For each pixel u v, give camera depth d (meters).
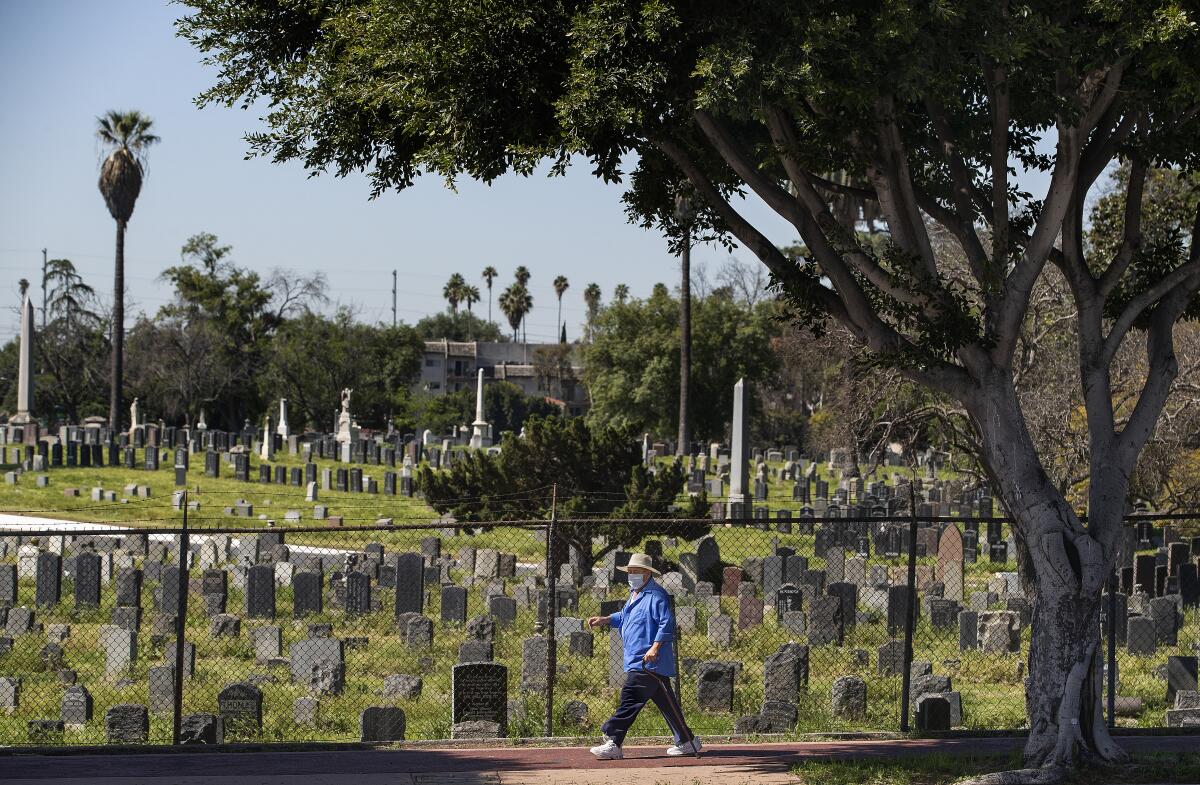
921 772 11.55
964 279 28.81
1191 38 10.56
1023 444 11.75
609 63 10.49
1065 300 29.25
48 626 22.58
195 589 25.92
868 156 11.76
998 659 20.84
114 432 61.47
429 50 10.84
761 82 10.23
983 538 38.34
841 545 34.34
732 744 13.39
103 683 18.52
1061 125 11.35
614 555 29.08
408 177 12.98
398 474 55.53
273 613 23.92
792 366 81.50
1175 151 12.22
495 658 20.25
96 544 31.39
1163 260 13.05
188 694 17.33
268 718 16.06
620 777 11.37
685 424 64.31
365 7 11.32
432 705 16.70
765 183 12.31
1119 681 18.73
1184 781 11.09
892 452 68.62
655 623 12.14
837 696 15.99
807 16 10.23
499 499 30.80
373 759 12.23
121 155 66.38
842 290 12.26
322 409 94.56
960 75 10.87
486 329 166.38
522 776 11.39
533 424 30.91
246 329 93.94
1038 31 10.33
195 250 93.75
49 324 88.19
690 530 30.66
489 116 11.12
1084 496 29.11
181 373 87.81
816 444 50.09
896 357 11.97
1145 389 12.18
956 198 12.93
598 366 88.06
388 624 23.47
